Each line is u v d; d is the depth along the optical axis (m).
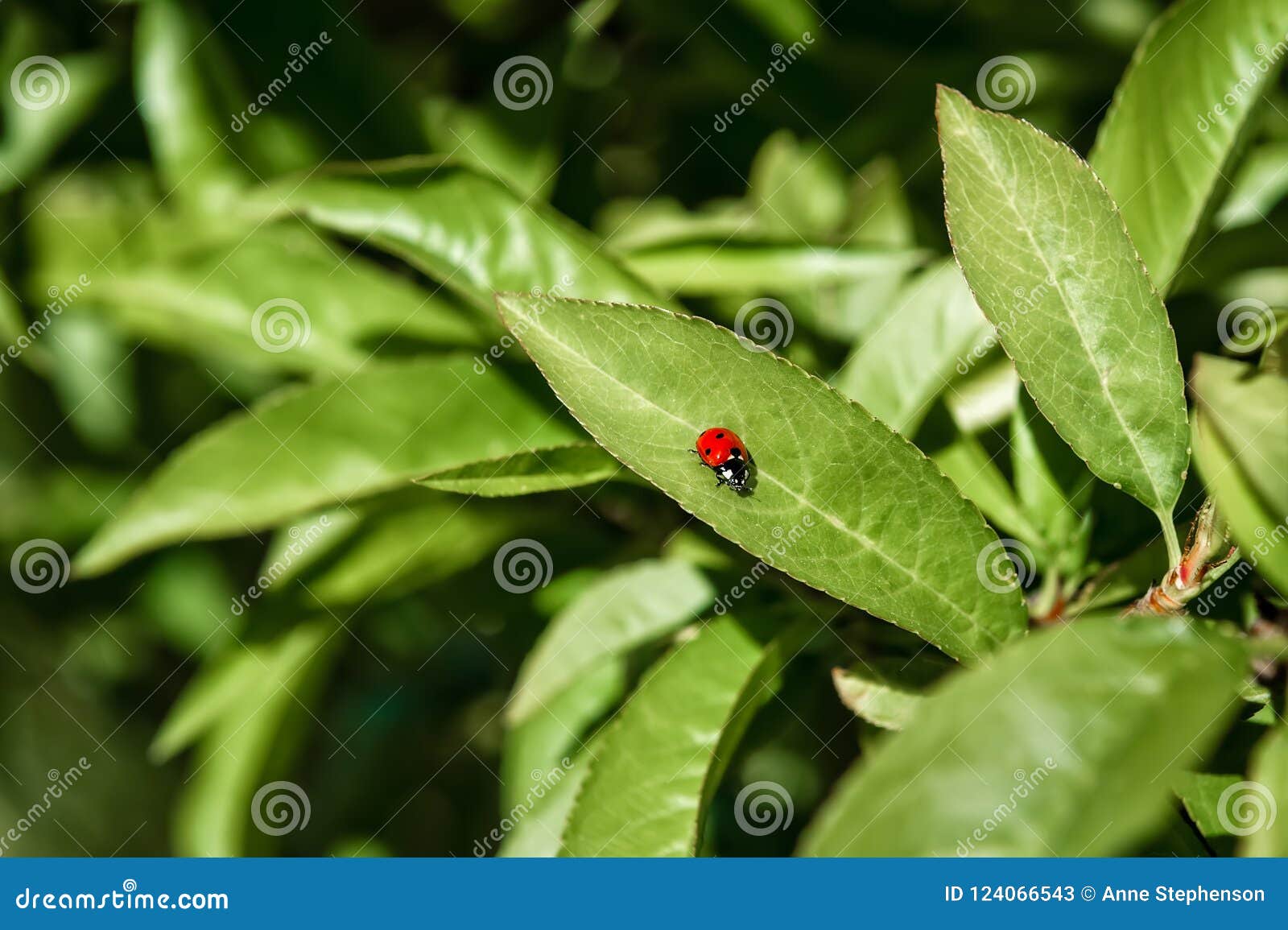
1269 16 0.37
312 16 0.41
